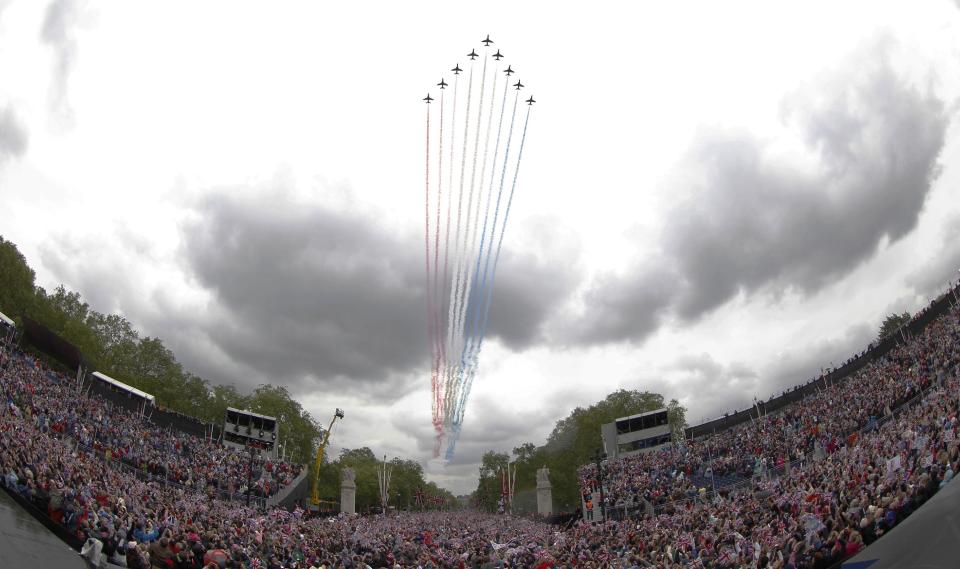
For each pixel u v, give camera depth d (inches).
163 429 3036.4
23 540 1041.5
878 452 1444.4
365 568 1738.4
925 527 911.7
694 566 1396.4
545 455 6648.6
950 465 1028.5
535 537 2598.4
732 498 2074.3
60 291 4424.2
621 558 1689.2
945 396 1453.0
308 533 2123.5
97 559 1096.2
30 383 2194.9
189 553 1275.8
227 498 2640.3
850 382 2568.9
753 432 2942.9
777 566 1092.5
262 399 5684.1
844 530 1034.1
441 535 2763.3
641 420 4131.4
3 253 3577.8
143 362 4906.5
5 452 1273.4
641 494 2906.0
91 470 1581.0
